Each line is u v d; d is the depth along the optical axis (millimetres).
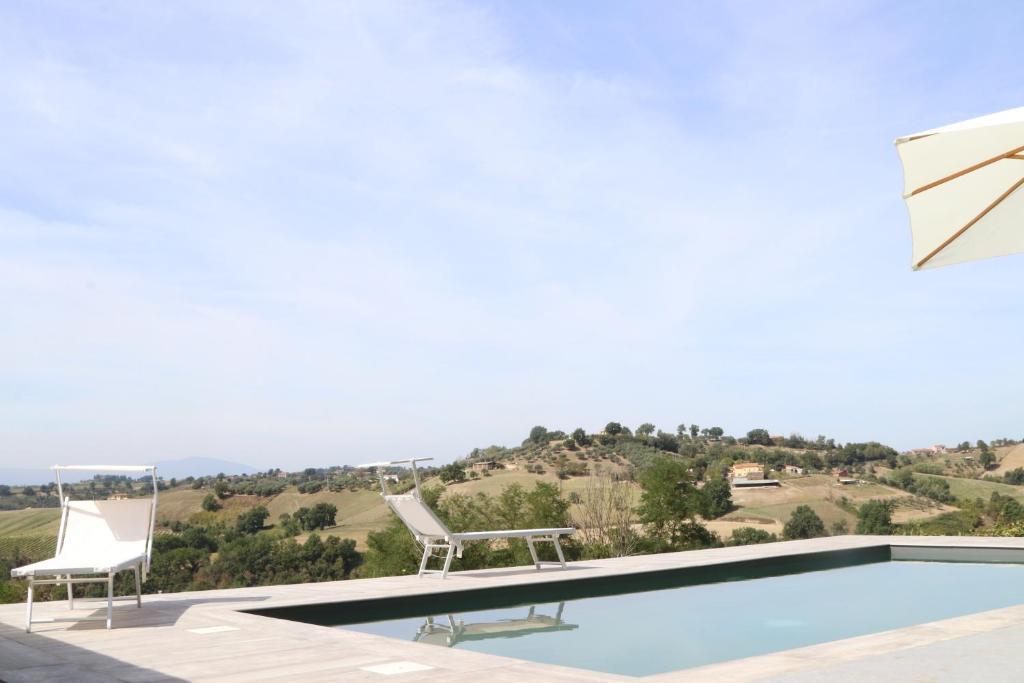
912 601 6723
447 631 5543
